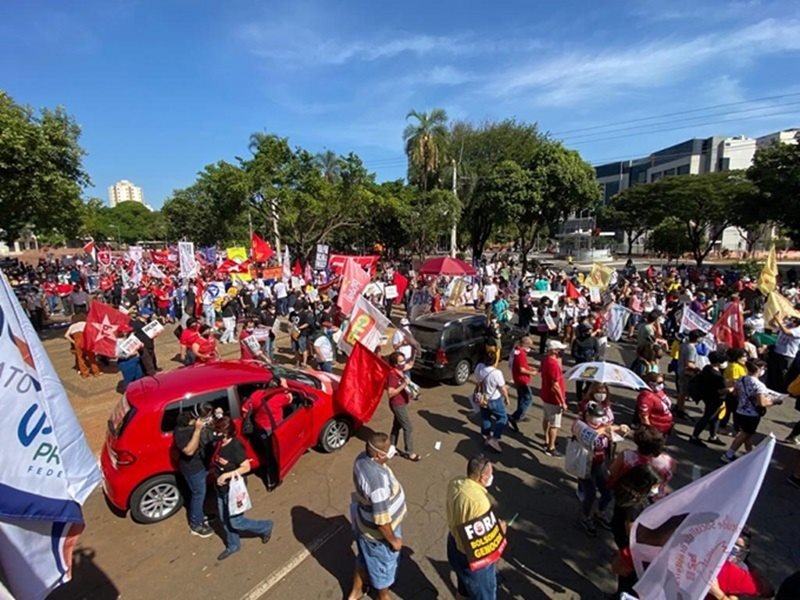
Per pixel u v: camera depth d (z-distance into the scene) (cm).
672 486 602
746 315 1348
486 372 698
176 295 1870
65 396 258
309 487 605
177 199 6600
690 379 803
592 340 958
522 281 2125
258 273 2108
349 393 691
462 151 3925
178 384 571
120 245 9288
